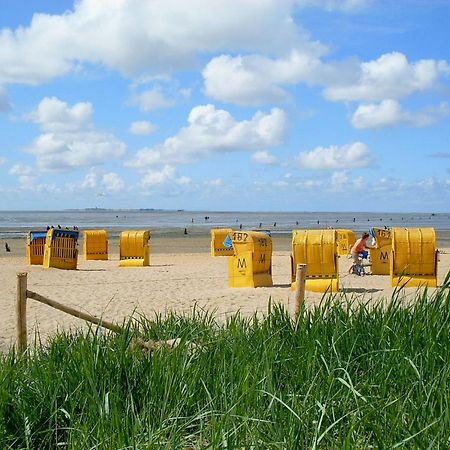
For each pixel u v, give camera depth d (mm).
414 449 3564
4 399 4566
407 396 4137
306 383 4598
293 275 14922
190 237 53406
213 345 5699
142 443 3922
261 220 138000
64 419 4602
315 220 144125
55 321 11211
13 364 5469
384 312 6133
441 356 4793
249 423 4098
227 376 4805
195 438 4312
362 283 16906
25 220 124438
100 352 5176
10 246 39781
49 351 6250
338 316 5980
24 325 7090
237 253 16062
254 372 4742
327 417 4086
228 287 16234
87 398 4570
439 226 105438
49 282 18359
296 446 3754
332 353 5152
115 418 4141
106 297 14734
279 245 42000
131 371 4980
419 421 3844
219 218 158000
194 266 24641
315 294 14125
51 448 4402
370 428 4023
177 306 13133
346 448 3531
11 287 17078
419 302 6004
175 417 4273
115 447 3895
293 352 5289
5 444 4340
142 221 123250
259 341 5625
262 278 16266
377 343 5324
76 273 21312
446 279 5719
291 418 3939
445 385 4117
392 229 15336
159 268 23547
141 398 4711
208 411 4305
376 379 4672
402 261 15125
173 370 4906
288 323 6074
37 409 4637
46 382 4867
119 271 22141
